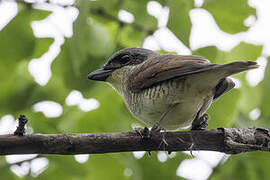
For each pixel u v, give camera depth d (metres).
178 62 9.84
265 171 11.88
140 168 11.91
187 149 9.31
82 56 10.11
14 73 11.73
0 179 11.02
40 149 8.62
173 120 10.48
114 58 11.62
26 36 11.40
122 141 8.96
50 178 11.26
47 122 11.71
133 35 12.12
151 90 10.23
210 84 9.73
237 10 11.38
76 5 10.62
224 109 11.07
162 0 11.38
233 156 11.90
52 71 11.66
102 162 11.58
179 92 9.91
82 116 11.67
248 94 11.55
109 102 11.89
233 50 11.65
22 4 11.32
